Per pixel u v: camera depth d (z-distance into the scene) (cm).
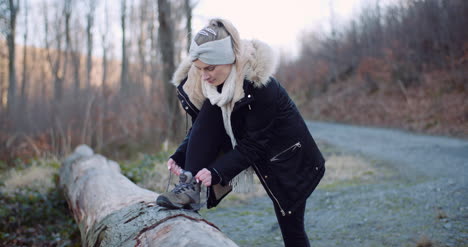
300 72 3456
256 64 172
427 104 1490
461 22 1731
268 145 184
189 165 184
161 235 150
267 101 177
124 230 176
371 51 2584
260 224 365
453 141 978
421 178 558
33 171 635
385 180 566
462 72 1541
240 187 199
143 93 1194
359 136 1299
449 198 409
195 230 147
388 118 1627
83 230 262
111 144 1038
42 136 988
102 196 268
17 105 1337
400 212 375
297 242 199
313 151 196
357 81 2448
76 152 546
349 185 542
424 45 1889
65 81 2198
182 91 198
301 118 196
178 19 1075
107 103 1148
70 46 2389
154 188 479
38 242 342
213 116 186
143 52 2202
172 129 1019
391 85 1961
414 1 2059
